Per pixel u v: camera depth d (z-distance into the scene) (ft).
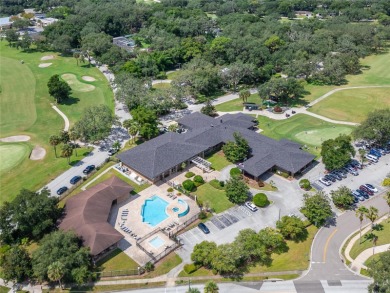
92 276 269.03
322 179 379.14
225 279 272.10
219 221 327.67
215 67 617.62
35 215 299.79
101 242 285.23
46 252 265.54
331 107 552.41
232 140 428.97
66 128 496.23
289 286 265.75
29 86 634.02
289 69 640.99
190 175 387.55
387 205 346.74
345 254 295.07
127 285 268.00
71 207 324.80
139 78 620.49
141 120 450.71
